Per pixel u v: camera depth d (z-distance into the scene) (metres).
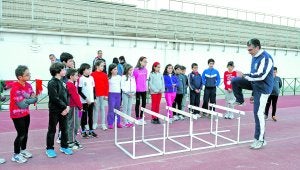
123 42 17.20
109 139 7.55
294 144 7.35
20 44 13.96
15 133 7.95
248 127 9.34
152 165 5.68
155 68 9.42
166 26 20.80
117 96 8.62
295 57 26.98
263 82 6.64
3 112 10.64
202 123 9.86
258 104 6.77
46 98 13.40
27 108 5.73
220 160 6.02
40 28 15.04
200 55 20.61
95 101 8.31
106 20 18.59
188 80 10.78
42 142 7.14
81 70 7.36
